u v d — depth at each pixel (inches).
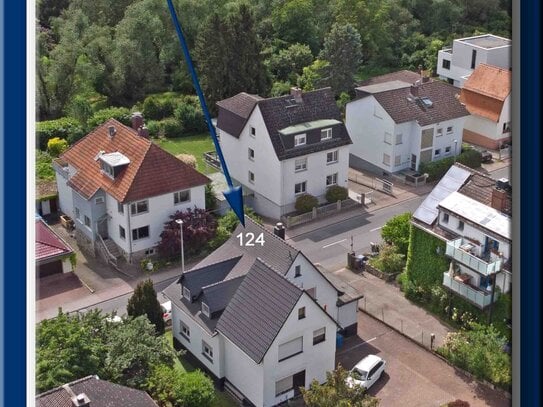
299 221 879.1
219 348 556.4
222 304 572.1
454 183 671.8
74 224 834.8
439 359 611.8
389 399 571.8
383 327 655.8
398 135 983.0
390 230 781.9
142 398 449.1
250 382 540.1
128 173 771.4
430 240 662.5
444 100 1019.9
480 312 621.0
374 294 709.3
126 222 756.0
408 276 693.9
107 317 562.3
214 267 606.9
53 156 970.1
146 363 529.0
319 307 539.8
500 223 606.5
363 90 1021.8
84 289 728.3
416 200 942.4
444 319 656.4
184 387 515.8
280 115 892.0
